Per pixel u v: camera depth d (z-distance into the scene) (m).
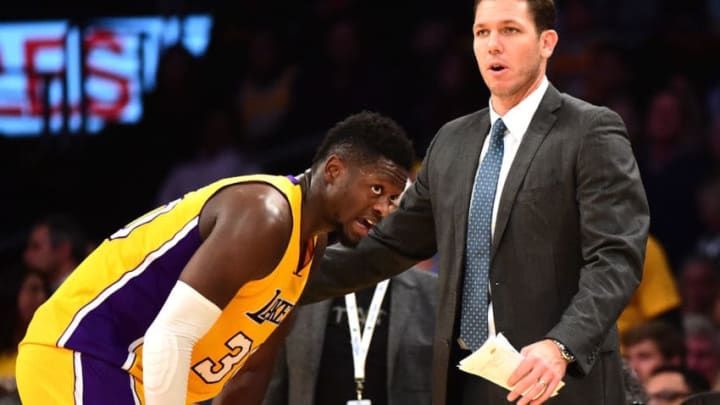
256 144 29.89
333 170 12.71
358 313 16.73
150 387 11.91
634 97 28.89
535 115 13.04
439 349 13.18
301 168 29.12
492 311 12.91
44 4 31.36
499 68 12.92
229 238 12.04
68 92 31.05
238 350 13.02
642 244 12.46
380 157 12.63
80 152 30.97
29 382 12.73
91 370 12.59
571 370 12.27
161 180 30.97
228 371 13.18
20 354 12.96
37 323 12.92
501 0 12.88
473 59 29.33
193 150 31.12
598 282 12.29
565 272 12.78
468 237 13.07
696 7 30.56
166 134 31.23
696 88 29.05
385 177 12.62
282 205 12.27
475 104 28.95
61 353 12.67
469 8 30.72
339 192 12.66
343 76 30.02
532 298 12.76
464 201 13.12
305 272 12.97
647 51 29.28
